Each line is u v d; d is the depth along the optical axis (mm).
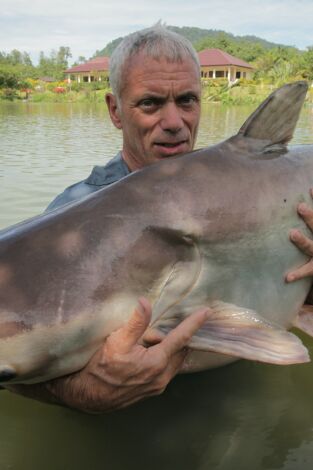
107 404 2137
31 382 2109
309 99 40094
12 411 2668
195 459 2309
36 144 14562
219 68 80312
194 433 2475
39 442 2428
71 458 2330
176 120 2846
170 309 2207
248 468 2246
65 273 2008
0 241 2131
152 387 2113
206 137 15875
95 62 93125
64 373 2086
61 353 2002
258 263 2422
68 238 2086
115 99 3053
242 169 2441
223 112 33062
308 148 2750
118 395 2088
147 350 2010
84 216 2156
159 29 2861
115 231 2111
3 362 1936
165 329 2180
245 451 2354
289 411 2633
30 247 2070
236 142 2541
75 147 13812
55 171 9594
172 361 2129
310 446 2391
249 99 48969
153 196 2225
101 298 2016
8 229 2246
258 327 2250
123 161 3170
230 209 2320
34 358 1972
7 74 64375
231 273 2346
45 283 1983
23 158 11492
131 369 1985
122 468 2256
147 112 2865
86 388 2092
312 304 2793
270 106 2525
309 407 2660
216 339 2160
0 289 1959
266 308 2510
